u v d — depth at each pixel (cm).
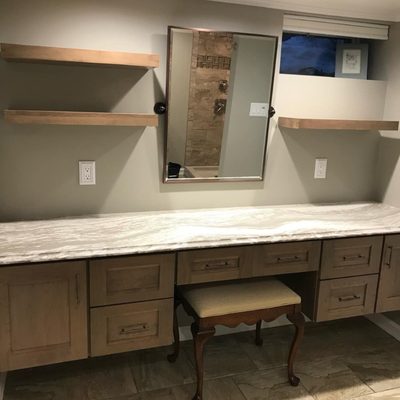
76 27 216
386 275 243
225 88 243
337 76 277
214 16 235
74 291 186
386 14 264
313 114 271
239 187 264
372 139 291
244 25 240
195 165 249
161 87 234
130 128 236
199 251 202
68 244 192
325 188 287
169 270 199
